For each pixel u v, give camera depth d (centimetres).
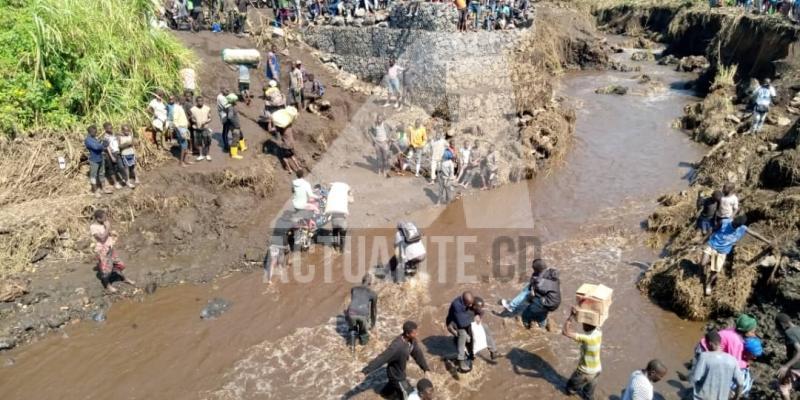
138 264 1105
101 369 868
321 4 2312
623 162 1777
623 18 4344
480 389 830
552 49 3170
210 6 2156
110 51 1348
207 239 1194
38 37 1243
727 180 1455
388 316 1000
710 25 3294
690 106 2244
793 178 1317
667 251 1198
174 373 862
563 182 1614
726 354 700
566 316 1000
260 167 1388
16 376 851
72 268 1053
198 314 1003
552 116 1898
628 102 2542
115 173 1224
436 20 1844
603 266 1164
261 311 1014
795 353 734
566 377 855
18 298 970
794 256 989
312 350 912
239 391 825
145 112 1381
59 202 1144
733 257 1022
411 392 791
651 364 679
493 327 971
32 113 1229
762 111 1688
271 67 1752
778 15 2458
